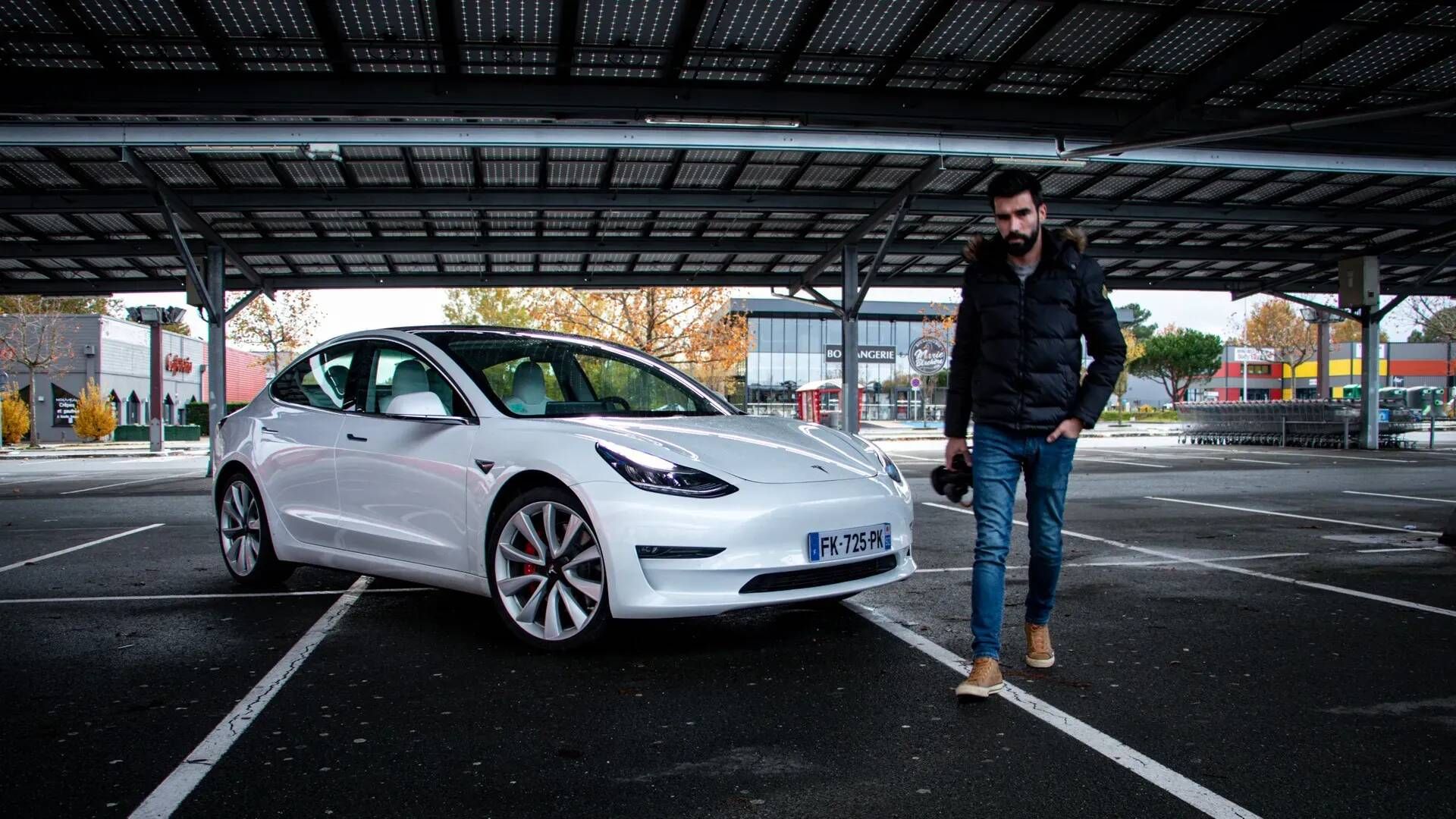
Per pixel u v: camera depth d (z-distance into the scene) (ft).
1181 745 8.52
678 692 10.23
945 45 28.43
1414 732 8.86
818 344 169.99
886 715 9.43
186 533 24.77
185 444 107.24
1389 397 100.32
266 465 16.03
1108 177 41.57
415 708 9.75
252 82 28.71
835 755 8.34
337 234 47.24
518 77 29.30
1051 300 9.86
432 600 15.52
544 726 9.18
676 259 55.01
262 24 25.93
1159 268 62.54
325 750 8.55
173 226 38.78
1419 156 37.24
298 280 55.77
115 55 27.58
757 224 47.65
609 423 12.74
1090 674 10.84
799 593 11.42
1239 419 77.25
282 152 29.99
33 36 26.22
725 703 9.86
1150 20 27.09
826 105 31.22
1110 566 18.39
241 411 17.26
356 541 14.37
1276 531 23.67
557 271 58.23
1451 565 18.47
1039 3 26.00
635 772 7.98
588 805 7.31
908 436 101.71
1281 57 29.94
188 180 38.70
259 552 16.15
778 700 9.95
